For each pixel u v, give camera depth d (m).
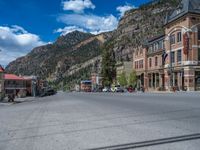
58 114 16.28
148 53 78.31
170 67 63.53
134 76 86.25
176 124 10.16
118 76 106.38
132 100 26.88
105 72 107.94
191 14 56.94
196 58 57.09
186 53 57.06
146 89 78.19
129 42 169.00
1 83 66.06
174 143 7.14
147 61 79.50
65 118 13.91
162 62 69.50
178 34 60.97
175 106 17.31
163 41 69.56
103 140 7.97
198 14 57.34
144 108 17.12
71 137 8.67
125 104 21.66
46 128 10.85
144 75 80.00
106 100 29.97
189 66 56.47
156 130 9.12
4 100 46.41
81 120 12.77
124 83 97.69
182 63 58.59
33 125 11.93
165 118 11.90
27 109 23.05
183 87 57.19
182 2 61.38
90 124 11.31
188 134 8.20
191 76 56.53
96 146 7.28
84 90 123.44
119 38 185.62
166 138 7.78
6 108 27.58
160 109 15.86
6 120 14.57
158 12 172.12
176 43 61.62
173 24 62.84
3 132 10.33
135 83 86.19
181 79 59.38
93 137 8.49
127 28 183.38
